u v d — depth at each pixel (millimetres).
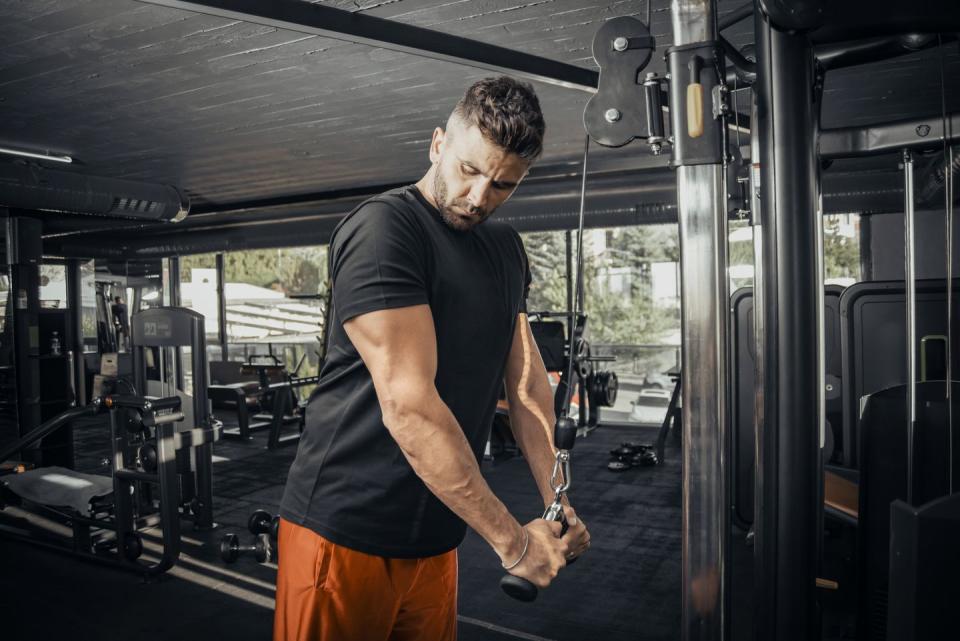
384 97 3936
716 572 1338
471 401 1273
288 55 3246
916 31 1421
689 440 1339
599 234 8953
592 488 5137
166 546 3492
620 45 1341
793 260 1493
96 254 8633
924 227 5645
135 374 4469
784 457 1524
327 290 6738
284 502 1342
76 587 3469
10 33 2951
